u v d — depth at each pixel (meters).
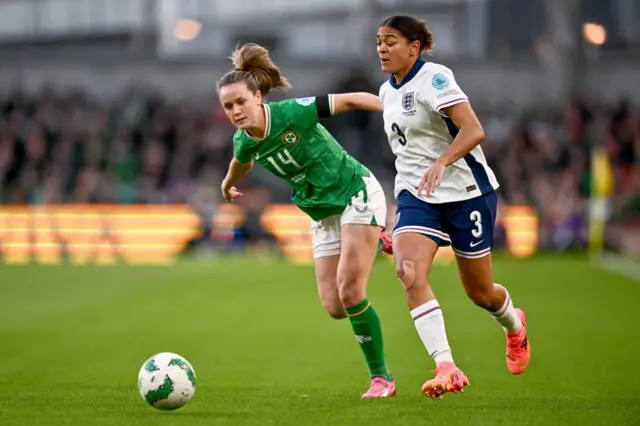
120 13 107.06
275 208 82.25
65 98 89.44
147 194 82.88
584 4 97.50
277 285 59.25
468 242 23.52
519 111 92.88
